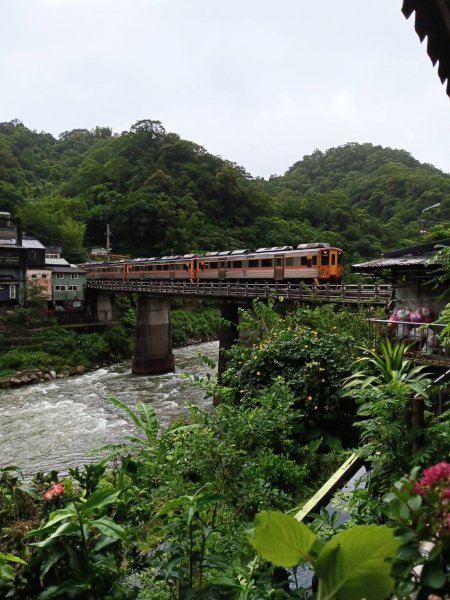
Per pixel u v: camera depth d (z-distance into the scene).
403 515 1.39
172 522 2.76
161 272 35.66
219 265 29.80
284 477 5.49
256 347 8.38
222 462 4.10
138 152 73.50
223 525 3.74
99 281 38.94
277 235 58.38
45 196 63.44
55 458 14.66
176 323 41.22
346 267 44.75
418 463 2.69
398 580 1.36
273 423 5.31
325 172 106.94
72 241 49.69
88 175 67.69
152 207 56.34
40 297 33.00
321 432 6.84
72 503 2.45
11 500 3.13
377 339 7.43
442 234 26.92
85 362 29.97
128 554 3.01
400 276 8.20
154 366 29.17
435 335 6.79
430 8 2.77
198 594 2.40
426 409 3.69
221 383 8.22
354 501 3.14
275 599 2.56
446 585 1.33
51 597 2.24
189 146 71.69
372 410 3.15
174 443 4.61
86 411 20.23
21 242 35.38
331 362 6.94
